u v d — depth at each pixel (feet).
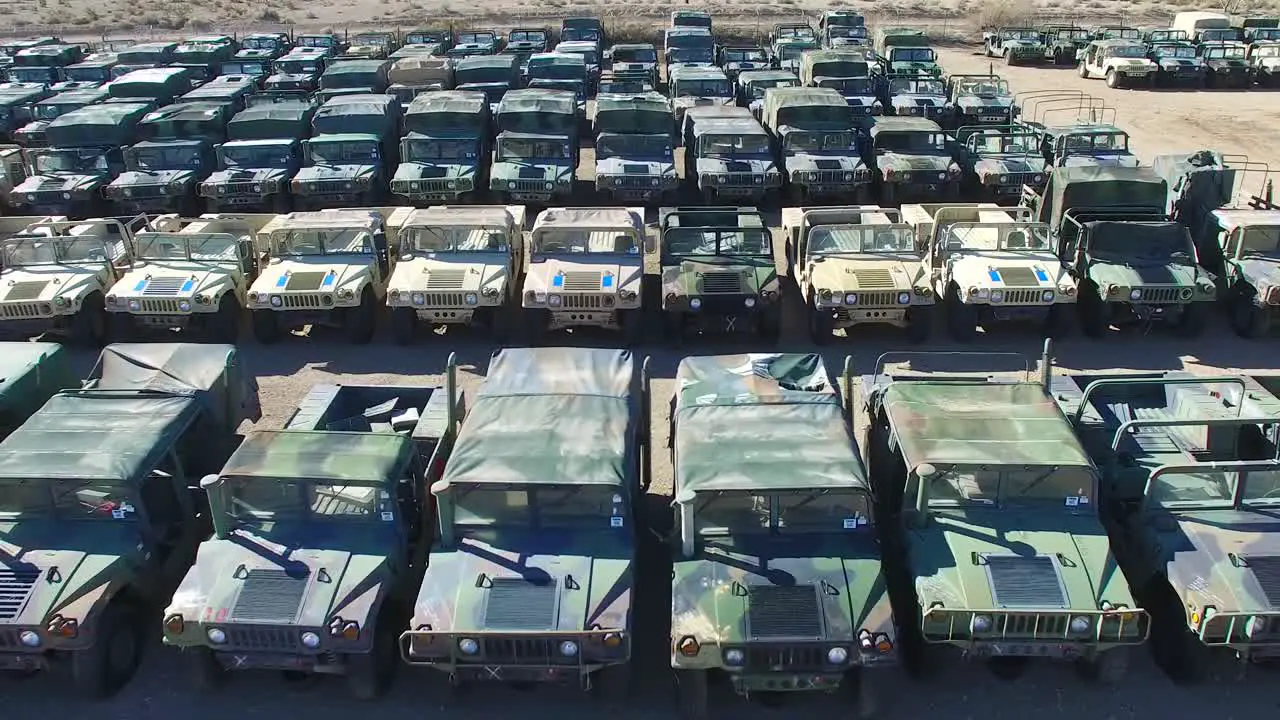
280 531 27.94
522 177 65.00
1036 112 102.32
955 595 25.73
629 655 25.13
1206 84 117.39
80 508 28.30
